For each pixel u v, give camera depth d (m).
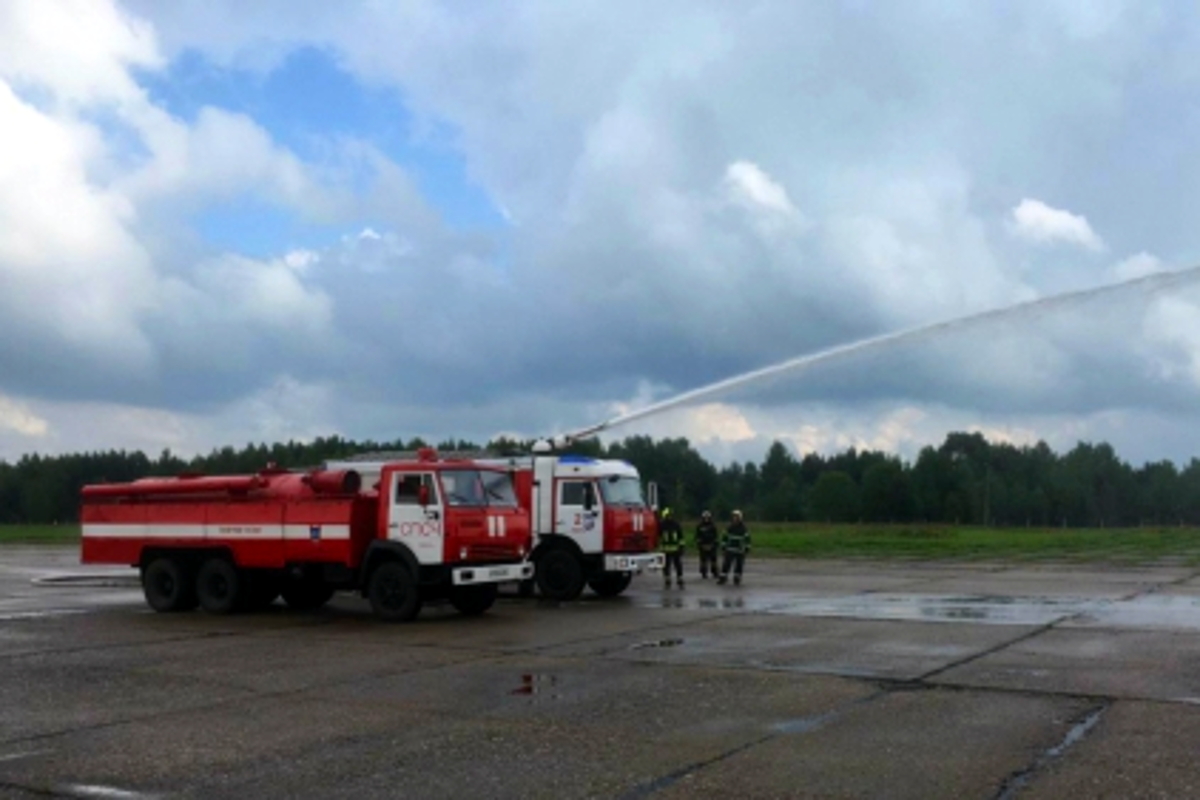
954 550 42.25
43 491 105.81
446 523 18.12
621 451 109.31
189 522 20.17
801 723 9.66
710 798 7.39
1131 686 11.30
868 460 130.50
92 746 9.16
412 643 15.41
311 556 18.92
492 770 8.19
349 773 8.17
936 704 10.45
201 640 16.02
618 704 10.62
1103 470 122.62
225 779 8.06
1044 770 7.98
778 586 25.16
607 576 23.50
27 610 20.80
